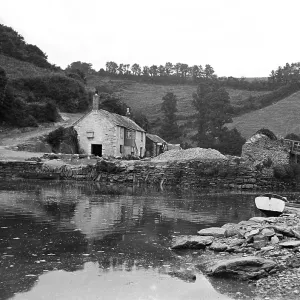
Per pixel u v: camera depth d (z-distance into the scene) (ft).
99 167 140.05
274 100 391.65
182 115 383.86
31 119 205.46
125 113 267.39
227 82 505.66
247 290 32.78
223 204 91.09
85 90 276.82
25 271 36.24
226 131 281.95
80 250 44.06
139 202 87.66
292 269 37.19
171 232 55.62
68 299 30.53
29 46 375.25
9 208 71.05
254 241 44.93
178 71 636.89
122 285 33.63
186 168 139.74
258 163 143.84
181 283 34.32
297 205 78.13
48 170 138.51
